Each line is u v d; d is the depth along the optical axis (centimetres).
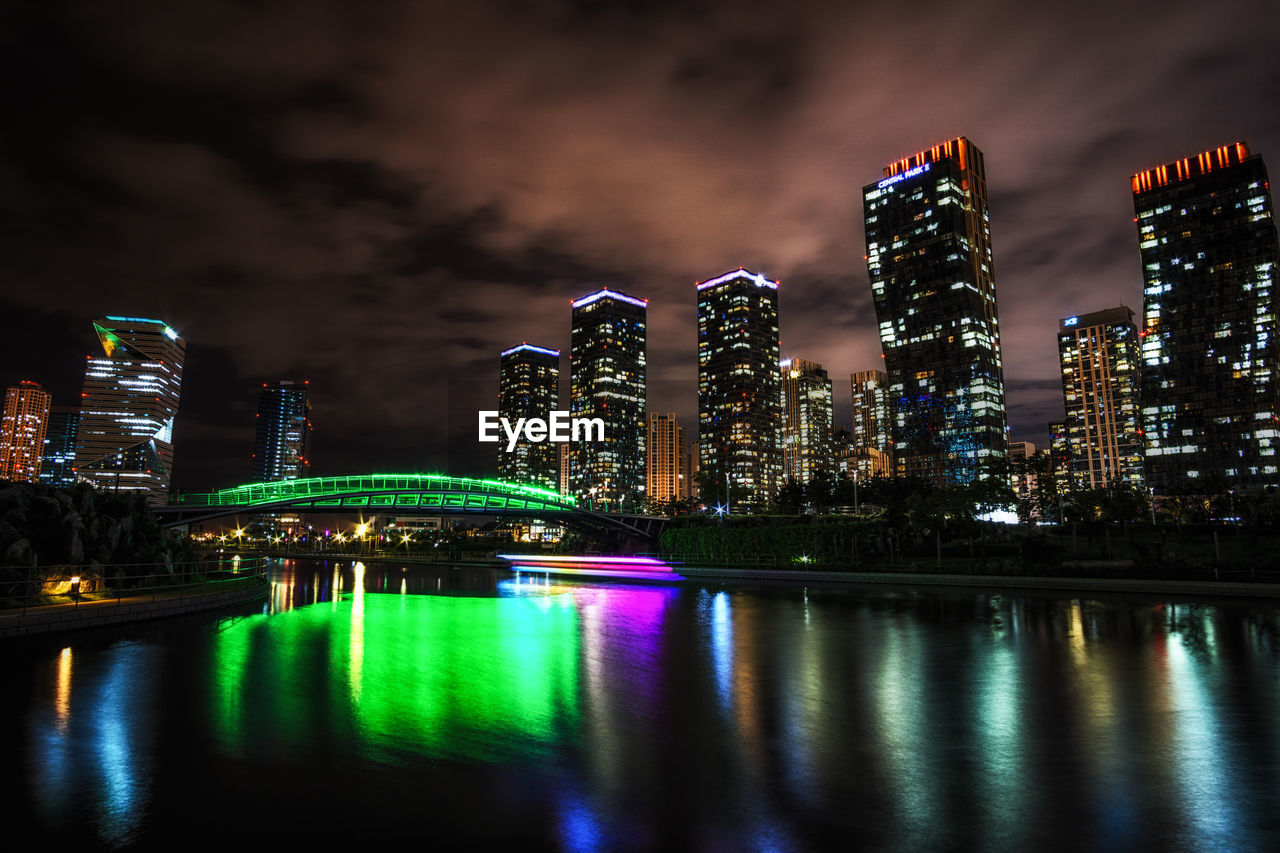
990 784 1488
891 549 9125
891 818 1298
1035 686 2497
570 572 11362
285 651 3089
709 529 10844
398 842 1168
